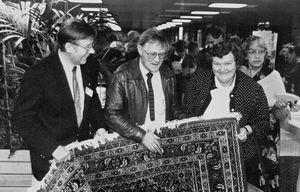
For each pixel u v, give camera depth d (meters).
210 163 2.21
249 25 3.58
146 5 4.55
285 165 2.84
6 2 2.68
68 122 2.00
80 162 2.02
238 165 2.20
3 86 2.61
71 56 1.93
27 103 1.89
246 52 2.79
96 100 2.24
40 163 2.02
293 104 2.71
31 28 2.64
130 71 2.04
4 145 2.68
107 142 2.07
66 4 2.96
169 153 2.17
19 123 1.86
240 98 2.19
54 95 1.94
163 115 2.16
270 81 2.76
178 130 2.15
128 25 4.86
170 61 3.93
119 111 2.00
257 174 2.59
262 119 2.24
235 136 2.18
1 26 2.55
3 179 2.68
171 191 2.22
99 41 3.25
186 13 4.83
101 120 2.23
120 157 2.11
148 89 2.07
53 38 2.69
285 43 2.83
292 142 2.79
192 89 2.30
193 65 3.68
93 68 2.21
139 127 2.02
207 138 2.19
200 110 2.25
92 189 2.09
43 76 1.92
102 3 4.21
